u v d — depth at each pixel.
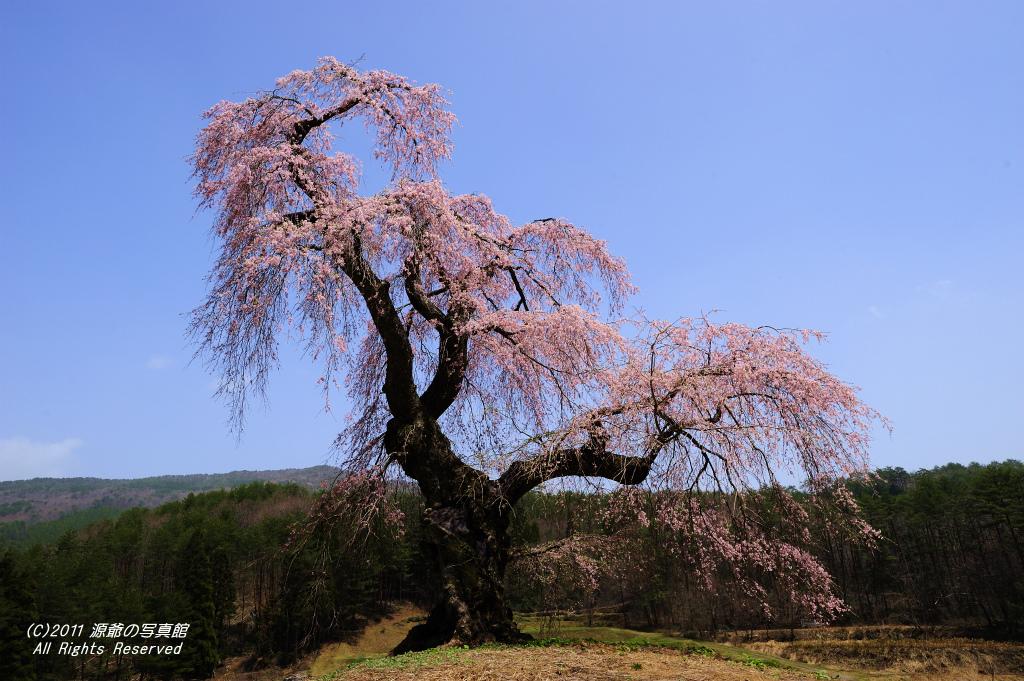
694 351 11.86
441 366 12.68
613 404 11.41
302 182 11.48
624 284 14.30
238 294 10.28
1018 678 31.41
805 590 10.04
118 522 86.44
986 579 44.50
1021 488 47.19
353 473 12.01
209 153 12.19
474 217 14.15
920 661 33.31
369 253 11.23
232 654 39.19
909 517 47.75
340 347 10.43
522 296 14.09
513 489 11.70
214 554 47.41
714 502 10.76
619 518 11.55
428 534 11.08
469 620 10.20
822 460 10.01
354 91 12.48
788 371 10.95
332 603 12.35
